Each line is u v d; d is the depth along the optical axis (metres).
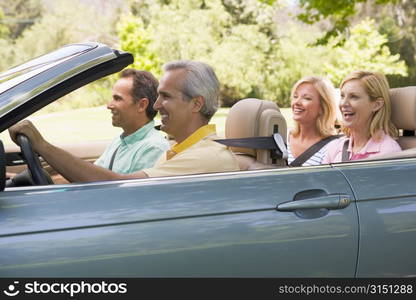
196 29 17.66
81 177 2.44
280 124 3.12
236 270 2.19
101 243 2.04
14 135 2.42
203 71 2.71
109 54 2.25
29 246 1.97
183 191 2.22
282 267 2.25
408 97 3.33
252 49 17.69
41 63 2.29
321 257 2.31
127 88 3.39
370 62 17.19
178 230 2.13
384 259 2.42
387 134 3.40
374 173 2.51
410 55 20.77
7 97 2.08
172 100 2.71
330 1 13.11
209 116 2.76
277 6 18.17
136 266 2.07
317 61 18.30
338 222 2.35
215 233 2.17
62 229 2.02
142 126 3.46
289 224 2.27
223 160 2.67
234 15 18.05
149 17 18.55
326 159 3.66
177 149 2.74
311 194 2.35
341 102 3.47
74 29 20.38
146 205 2.14
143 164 3.37
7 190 2.11
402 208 2.46
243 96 17.47
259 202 2.26
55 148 2.44
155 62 15.70
